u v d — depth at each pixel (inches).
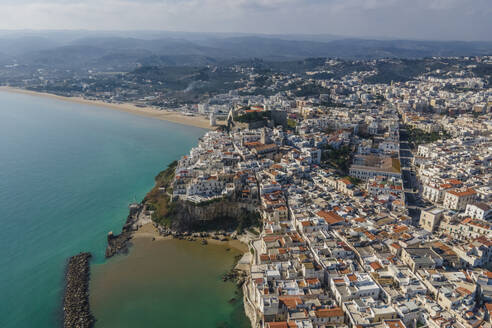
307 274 6820.9
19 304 7411.4
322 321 5930.1
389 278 6604.3
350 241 7785.4
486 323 5634.8
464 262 7249.0
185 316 7066.9
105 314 7135.8
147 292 7751.0
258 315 6456.7
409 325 5954.7
